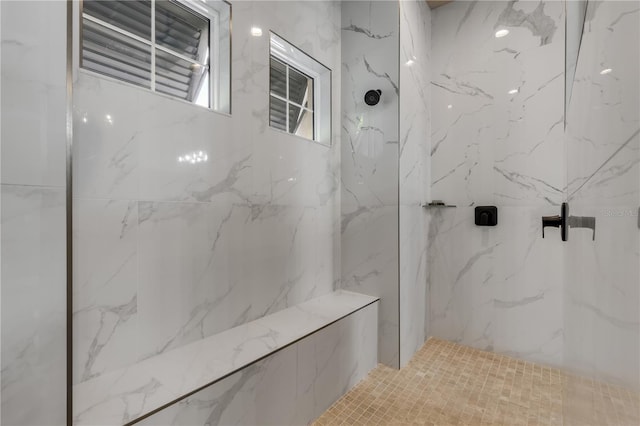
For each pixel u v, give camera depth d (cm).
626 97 24
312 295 198
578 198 58
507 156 206
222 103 153
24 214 80
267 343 138
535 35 197
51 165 84
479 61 216
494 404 157
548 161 193
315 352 151
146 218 123
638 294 20
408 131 203
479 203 216
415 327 213
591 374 40
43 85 83
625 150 24
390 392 168
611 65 29
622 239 25
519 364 196
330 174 212
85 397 101
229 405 114
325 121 213
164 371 116
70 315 87
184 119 134
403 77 196
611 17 29
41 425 82
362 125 208
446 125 229
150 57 134
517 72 203
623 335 25
